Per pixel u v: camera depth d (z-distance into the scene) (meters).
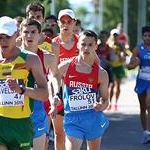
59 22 19.12
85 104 15.99
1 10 81.81
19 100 13.27
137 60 24.83
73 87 16.05
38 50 16.22
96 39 15.84
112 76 35.81
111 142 24.73
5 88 13.22
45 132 16.23
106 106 16.08
